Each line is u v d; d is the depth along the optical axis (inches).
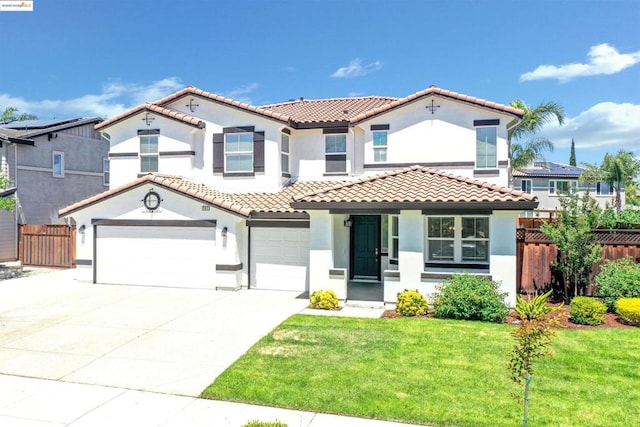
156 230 719.1
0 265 914.1
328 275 592.7
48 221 1087.0
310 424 272.2
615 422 271.0
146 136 810.2
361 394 309.1
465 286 518.0
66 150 1141.1
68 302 605.9
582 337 436.5
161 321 509.0
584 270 575.5
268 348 407.8
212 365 371.6
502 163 709.9
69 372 358.0
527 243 618.5
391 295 571.8
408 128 747.4
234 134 786.2
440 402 296.2
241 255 701.3
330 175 805.2
